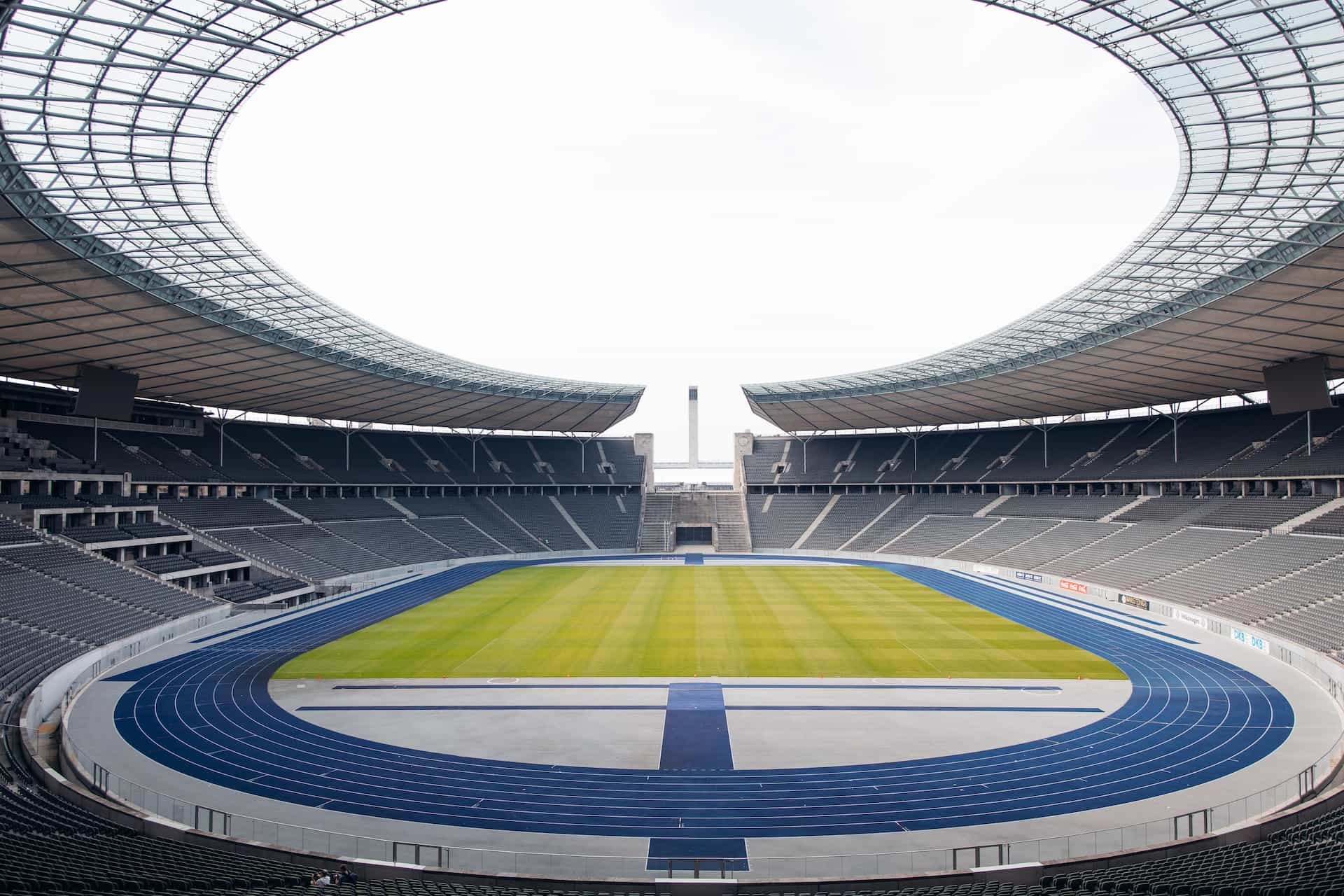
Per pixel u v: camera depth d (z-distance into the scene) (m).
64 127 28.28
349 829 20.62
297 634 44.28
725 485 112.62
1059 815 21.38
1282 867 15.77
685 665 36.88
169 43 24.88
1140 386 69.06
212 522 63.03
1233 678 34.59
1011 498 85.31
